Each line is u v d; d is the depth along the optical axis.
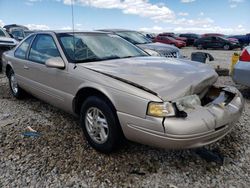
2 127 3.77
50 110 4.49
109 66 3.13
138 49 4.21
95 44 3.78
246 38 31.28
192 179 2.57
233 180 2.55
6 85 6.46
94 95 2.99
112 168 2.73
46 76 3.74
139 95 2.50
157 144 2.46
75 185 2.48
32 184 2.49
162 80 2.70
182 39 30.72
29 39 4.52
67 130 3.65
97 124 2.98
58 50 3.55
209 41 26.58
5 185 2.47
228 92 3.10
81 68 3.16
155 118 2.40
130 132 2.62
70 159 2.90
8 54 5.11
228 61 13.61
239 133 3.57
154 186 2.46
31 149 3.12
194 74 2.94
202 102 2.95
